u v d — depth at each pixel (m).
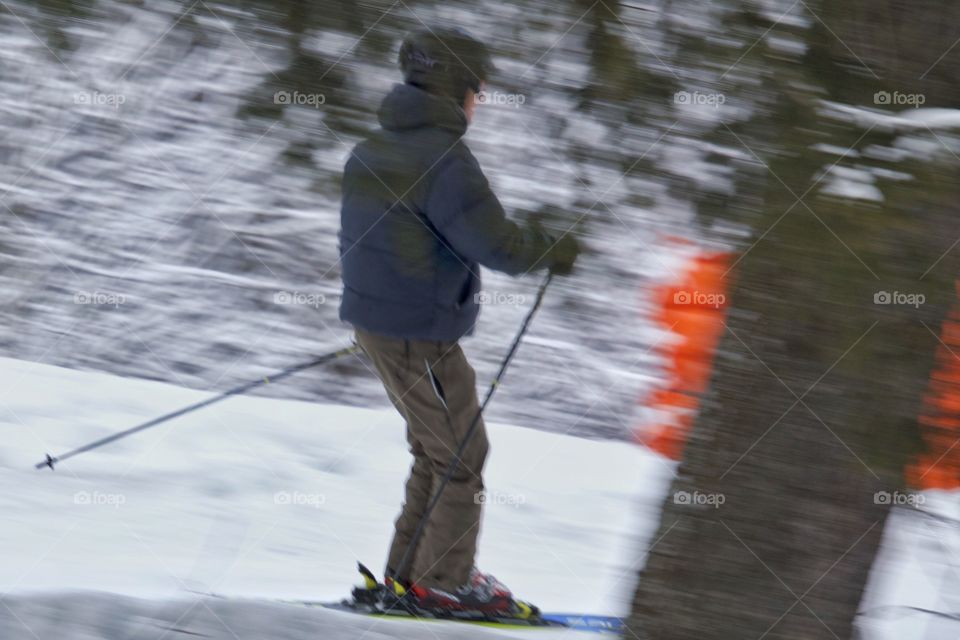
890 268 4.58
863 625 6.76
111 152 24.33
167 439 14.06
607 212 4.71
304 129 4.35
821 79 4.62
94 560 9.52
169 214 24.41
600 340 7.90
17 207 24.16
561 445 16.16
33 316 23.62
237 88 4.37
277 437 14.80
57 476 12.02
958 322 4.81
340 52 4.32
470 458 9.08
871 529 6.14
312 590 9.72
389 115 4.56
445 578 9.16
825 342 5.10
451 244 7.02
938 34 4.78
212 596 7.86
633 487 14.39
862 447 5.20
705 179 4.61
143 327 23.47
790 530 6.14
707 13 4.53
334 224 13.36
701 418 6.38
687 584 6.43
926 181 4.52
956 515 6.49
